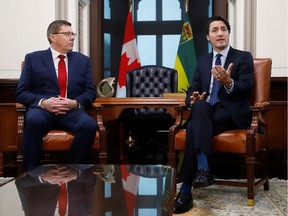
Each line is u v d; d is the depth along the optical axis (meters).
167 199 1.10
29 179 1.39
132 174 1.48
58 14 3.57
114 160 3.65
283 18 3.46
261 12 3.47
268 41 3.47
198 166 1.86
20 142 2.22
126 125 3.81
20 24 3.59
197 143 1.87
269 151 3.38
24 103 2.29
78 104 2.33
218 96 2.16
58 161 2.97
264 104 2.12
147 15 4.57
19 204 1.07
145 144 3.91
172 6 4.55
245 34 3.49
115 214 0.97
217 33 2.20
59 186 1.29
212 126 1.98
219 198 2.14
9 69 3.60
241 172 3.05
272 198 2.13
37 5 3.59
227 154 3.21
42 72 2.37
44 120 2.17
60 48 2.40
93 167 1.63
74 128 2.21
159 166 1.63
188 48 4.09
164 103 2.47
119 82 4.15
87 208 1.03
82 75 2.43
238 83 2.07
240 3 3.57
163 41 4.56
